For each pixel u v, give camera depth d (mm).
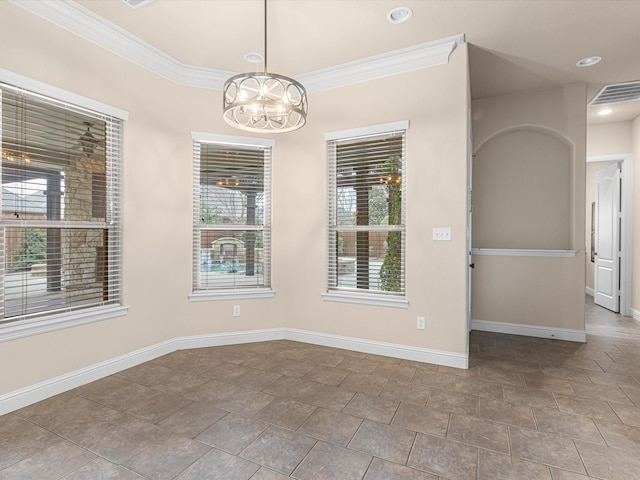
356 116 3609
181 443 2031
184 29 2926
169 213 3508
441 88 3238
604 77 3904
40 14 2506
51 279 2676
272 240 3945
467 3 2623
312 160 3820
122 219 3104
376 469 1819
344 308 3693
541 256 4242
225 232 3863
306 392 2691
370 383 2857
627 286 5359
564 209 4273
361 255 3689
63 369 2682
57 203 2693
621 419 2312
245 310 3869
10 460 1873
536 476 1771
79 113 2795
